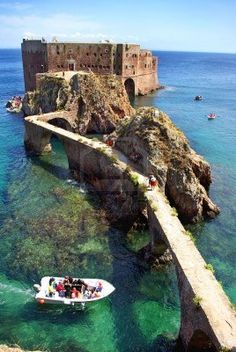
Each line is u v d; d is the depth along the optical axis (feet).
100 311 101.96
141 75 449.89
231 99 459.32
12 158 216.95
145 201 134.31
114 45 380.37
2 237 131.54
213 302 81.41
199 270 92.02
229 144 254.27
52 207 153.58
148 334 94.79
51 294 103.45
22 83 602.44
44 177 186.91
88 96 269.23
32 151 225.15
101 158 169.58
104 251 126.00
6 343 89.81
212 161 218.59
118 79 298.56
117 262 121.19
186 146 160.66
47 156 220.84
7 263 118.01
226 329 74.18
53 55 367.45
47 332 94.38
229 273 119.24
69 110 262.88
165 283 113.60
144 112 169.58
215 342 72.49
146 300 106.63
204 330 77.82
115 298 106.73
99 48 375.45
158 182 146.82
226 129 296.51
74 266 118.01
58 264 118.32
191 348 85.87
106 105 272.92
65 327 96.22
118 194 152.25
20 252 123.24
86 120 266.57
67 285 105.50
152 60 485.97
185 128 296.51
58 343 91.09
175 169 149.07
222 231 143.33
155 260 119.85
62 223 140.97
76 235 133.69
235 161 219.61
